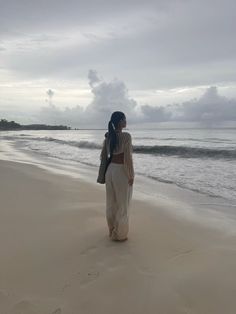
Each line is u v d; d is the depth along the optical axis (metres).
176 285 3.72
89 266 4.26
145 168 14.35
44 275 4.03
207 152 20.28
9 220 6.18
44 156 20.83
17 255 4.60
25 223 6.00
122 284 3.79
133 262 4.35
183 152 21.52
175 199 8.30
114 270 4.12
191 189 9.62
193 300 3.44
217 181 10.85
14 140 47.66
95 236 5.32
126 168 4.94
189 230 5.76
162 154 21.38
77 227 5.77
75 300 3.49
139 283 3.79
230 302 3.40
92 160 18.22
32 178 10.88
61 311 3.29
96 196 8.24
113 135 4.97
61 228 5.71
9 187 9.27
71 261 4.41
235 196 8.65
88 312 3.29
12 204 7.36
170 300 3.45
